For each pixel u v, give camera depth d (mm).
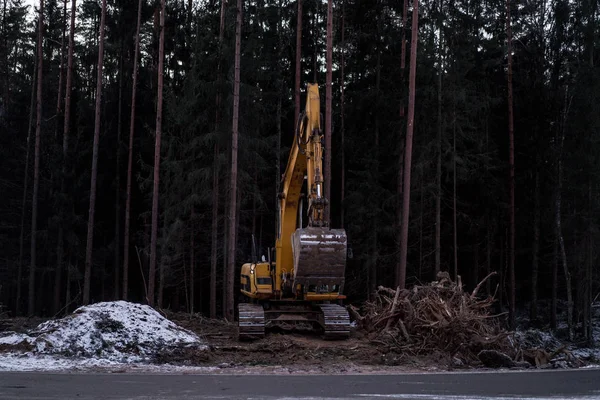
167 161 27281
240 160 26312
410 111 20891
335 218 33500
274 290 15320
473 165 30609
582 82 27312
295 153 14969
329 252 13352
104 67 35812
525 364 12922
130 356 12742
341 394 8289
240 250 31656
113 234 34562
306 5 32312
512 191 28562
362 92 31062
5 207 36281
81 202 32781
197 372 11055
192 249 29391
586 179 27062
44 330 13531
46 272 34031
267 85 30344
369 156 28953
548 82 32438
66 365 11445
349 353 13695
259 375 10562
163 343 13641
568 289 28016
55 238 32000
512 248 28172
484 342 13703
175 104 27156
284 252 15344
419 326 14688
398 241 28047
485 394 8383
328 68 21984
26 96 38344
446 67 28188
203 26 28422
